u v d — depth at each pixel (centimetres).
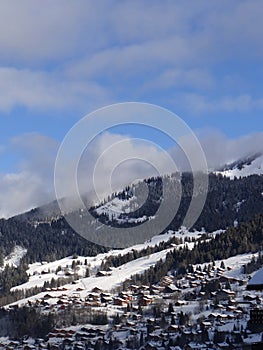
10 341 17012
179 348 14725
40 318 18862
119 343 15912
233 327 15538
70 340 16612
